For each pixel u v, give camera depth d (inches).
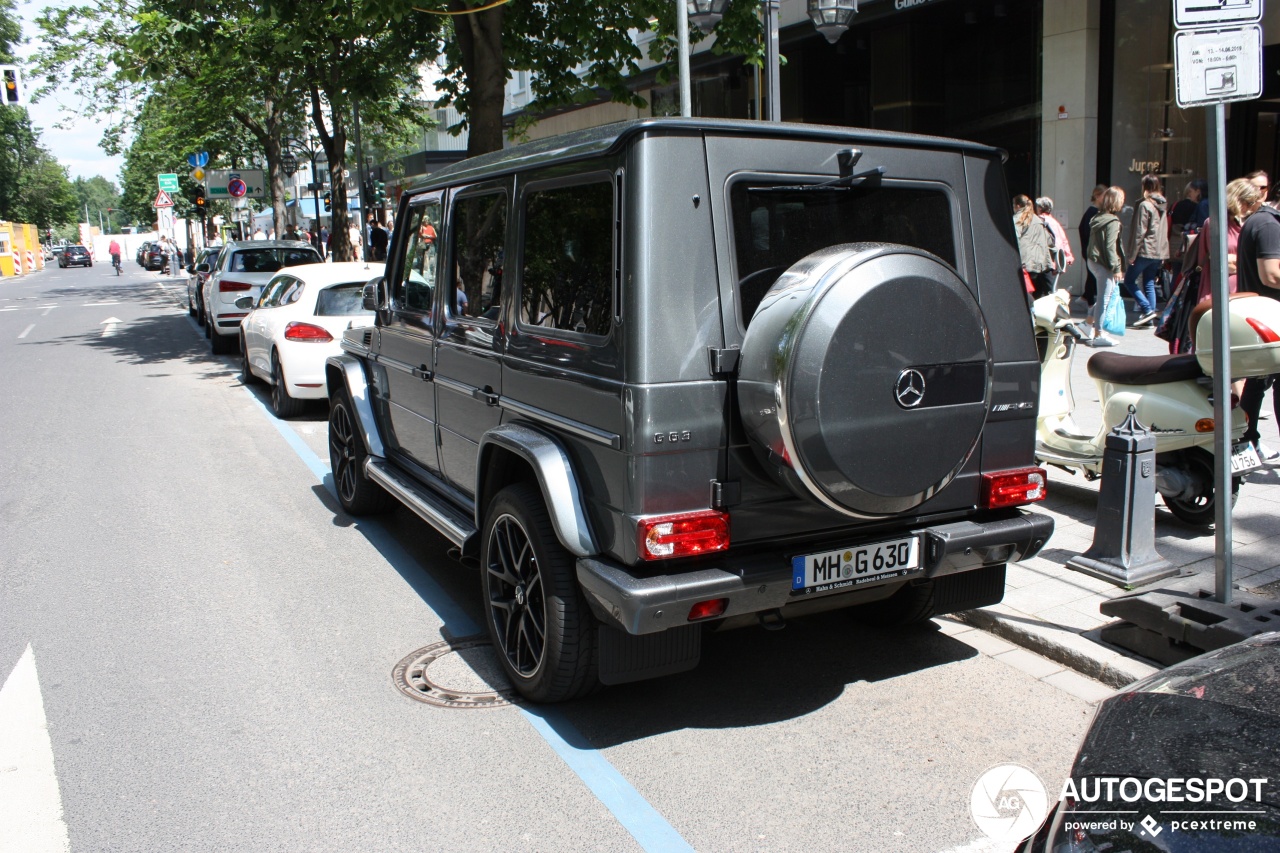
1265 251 252.4
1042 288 464.8
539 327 156.6
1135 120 570.6
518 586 159.6
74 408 459.8
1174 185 574.9
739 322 135.9
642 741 150.3
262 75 700.0
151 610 208.2
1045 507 251.4
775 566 137.6
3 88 868.0
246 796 137.3
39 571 234.2
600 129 146.3
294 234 1262.3
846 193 145.3
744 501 137.3
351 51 594.2
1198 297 277.0
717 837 125.5
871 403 129.2
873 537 147.3
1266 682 82.4
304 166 1321.4
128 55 622.5
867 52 714.2
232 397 475.2
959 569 152.6
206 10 574.2
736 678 171.2
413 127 1125.7
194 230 2610.7
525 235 162.2
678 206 133.0
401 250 227.0
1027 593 196.9
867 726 153.3
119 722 159.5
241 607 209.0
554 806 133.1
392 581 223.3
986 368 137.3
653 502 132.0
